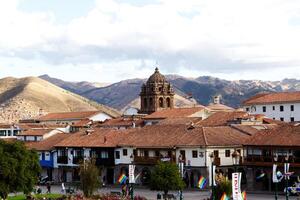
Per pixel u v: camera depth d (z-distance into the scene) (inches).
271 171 3818.9
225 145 4156.0
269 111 6314.0
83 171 3479.3
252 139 4018.2
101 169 4825.3
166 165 3378.4
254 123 5009.8
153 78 7608.3
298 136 3806.6
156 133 4643.2
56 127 6550.2
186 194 3715.6
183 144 4222.4
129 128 5506.9
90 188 3469.5
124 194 3585.1
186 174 4210.1
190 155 4195.4
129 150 4623.5
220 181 2864.2
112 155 4744.1
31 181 3390.7
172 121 5728.3
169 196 3393.2
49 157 5310.0
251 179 3961.6
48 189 4141.2
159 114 6210.6
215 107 7022.6
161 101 7544.3
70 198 3420.3
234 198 2201.0
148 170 4441.4
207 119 5413.4
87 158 4633.4
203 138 4192.9
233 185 2194.9
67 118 7805.1
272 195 3516.2
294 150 3732.8
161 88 7568.9
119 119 6806.1
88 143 4977.9
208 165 4089.6
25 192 3383.4
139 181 4488.2
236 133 4424.2
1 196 3307.1
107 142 4842.5
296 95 6186.0
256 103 6427.2
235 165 4163.4
